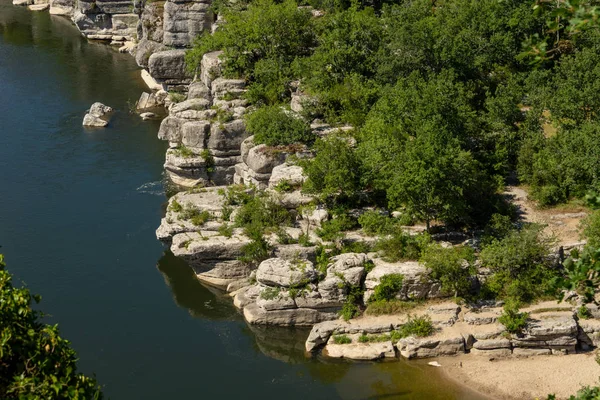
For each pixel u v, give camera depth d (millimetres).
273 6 91062
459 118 70062
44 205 77375
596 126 69125
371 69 83125
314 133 75250
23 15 147750
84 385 33500
